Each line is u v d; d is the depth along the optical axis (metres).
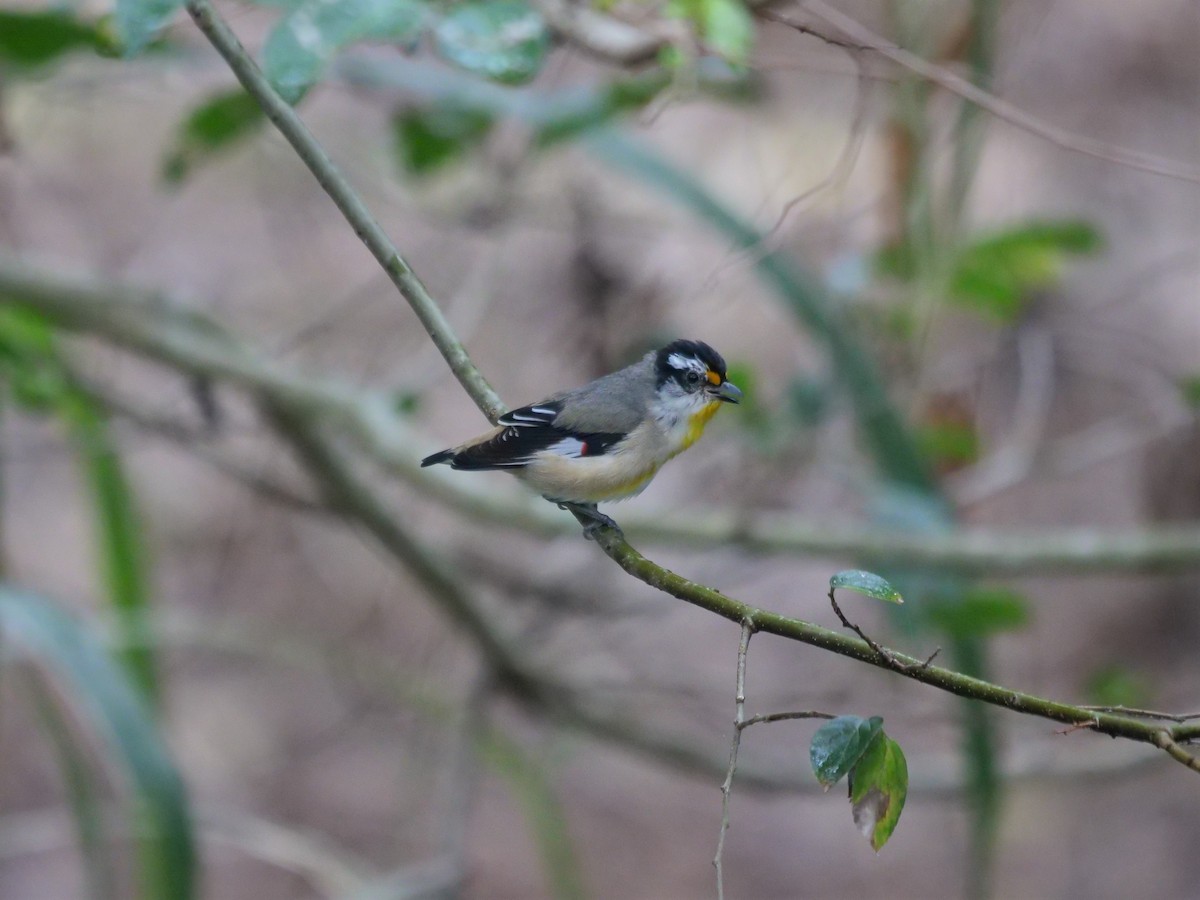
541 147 9.63
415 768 14.68
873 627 15.15
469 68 6.32
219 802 14.60
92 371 12.22
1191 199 15.23
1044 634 15.55
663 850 15.66
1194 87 15.95
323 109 13.85
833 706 13.03
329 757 15.44
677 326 12.42
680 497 14.05
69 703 14.36
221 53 6.04
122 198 14.81
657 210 13.02
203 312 10.30
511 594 11.55
